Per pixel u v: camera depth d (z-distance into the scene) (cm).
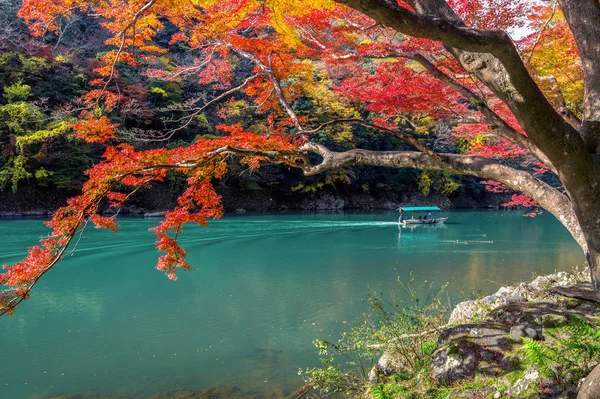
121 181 429
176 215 436
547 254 1717
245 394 602
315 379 566
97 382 644
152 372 677
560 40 594
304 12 524
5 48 2648
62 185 2606
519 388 327
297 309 984
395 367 522
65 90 2766
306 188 3716
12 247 1559
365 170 4112
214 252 1714
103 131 434
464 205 4897
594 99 284
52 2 541
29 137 2362
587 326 329
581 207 280
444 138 3366
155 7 551
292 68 675
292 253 1714
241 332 843
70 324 886
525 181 376
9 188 2580
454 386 391
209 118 3173
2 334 830
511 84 252
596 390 205
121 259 1507
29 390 620
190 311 971
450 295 1084
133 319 917
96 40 2941
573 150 262
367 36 612
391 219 3200
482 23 525
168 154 404
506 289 741
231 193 3497
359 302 1037
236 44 607
